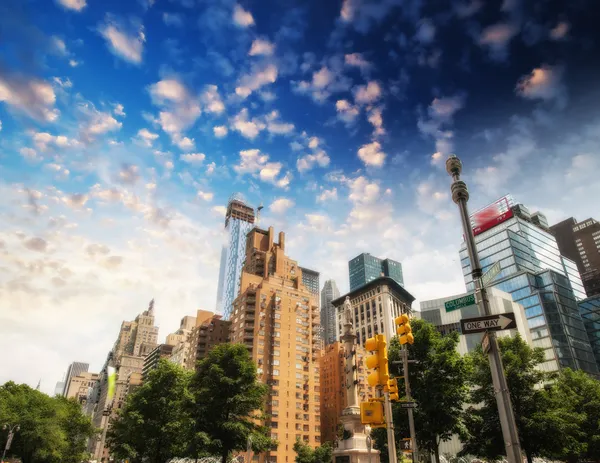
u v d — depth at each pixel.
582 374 56.66
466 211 14.27
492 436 40.78
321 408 135.75
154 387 55.69
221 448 46.72
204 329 136.38
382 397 16.66
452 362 39.56
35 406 74.88
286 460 98.38
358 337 163.75
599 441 48.06
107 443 58.72
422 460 42.00
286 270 146.50
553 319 125.50
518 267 149.12
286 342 113.25
